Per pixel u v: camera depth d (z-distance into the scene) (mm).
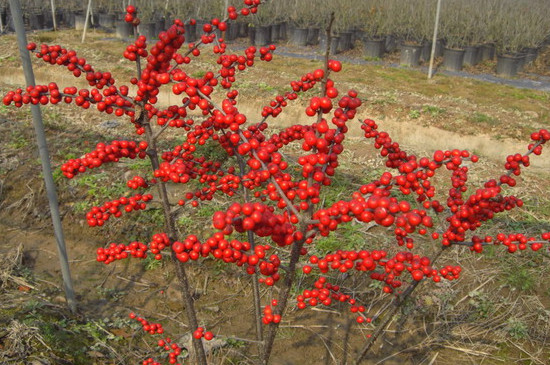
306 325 4281
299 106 8820
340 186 5957
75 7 17016
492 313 4281
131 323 4195
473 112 8695
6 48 11586
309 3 15680
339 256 2146
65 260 3943
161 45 2158
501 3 14945
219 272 4797
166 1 15188
